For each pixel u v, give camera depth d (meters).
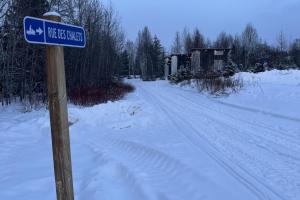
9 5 19.08
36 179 6.09
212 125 11.52
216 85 23.84
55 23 3.55
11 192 5.52
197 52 53.53
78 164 6.94
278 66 46.34
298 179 5.91
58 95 3.62
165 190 5.18
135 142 8.45
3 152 8.24
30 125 11.34
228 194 5.07
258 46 74.50
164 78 82.56
